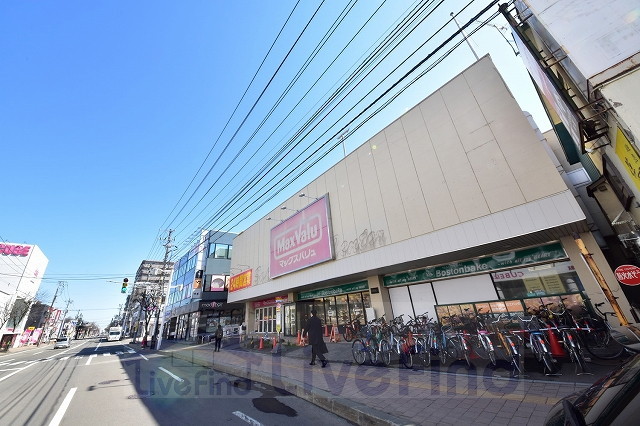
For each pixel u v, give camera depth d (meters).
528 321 6.23
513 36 6.31
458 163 8.42
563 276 7.48
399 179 10.09
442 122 9.07
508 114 7.62
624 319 6.16
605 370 5.17
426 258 8.92
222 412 5.14
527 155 7.10
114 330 48.41
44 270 44.94
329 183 13.47
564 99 4.38
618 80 3.08
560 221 6.34
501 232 7.19
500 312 8.36
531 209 6.79
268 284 17.12
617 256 8.03
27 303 38.28
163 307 21.25
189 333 27.19
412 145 9.87
